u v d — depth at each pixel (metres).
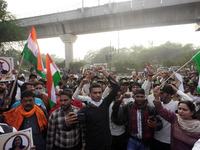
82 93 4.74
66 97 2.41
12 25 22.73
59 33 34.34
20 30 23.67
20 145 1.89
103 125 2.31
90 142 2.26
